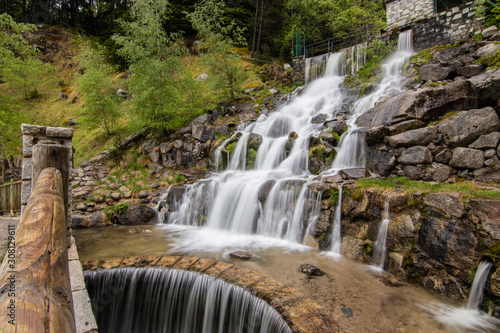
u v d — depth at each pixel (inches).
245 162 428.1
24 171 164.9
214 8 617.6
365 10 830.5
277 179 312.7
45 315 40.9
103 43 1175.0
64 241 67.1
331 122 405.4
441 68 362.9
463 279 165.9
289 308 151.3
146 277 205.6
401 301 164.6
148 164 515.8
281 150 391.9
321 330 134.2
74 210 396.8
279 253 240.7
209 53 615.5
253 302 163.8
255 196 313.3
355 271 203.3
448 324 144.5
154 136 578.6
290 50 954.1
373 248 217.5
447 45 432.1
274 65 844.0
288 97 602.2
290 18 906.1
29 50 506.0
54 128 174.9
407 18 556.4
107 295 203.0
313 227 259.4
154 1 552.4
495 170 217.6
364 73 521.0
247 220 313.4
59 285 50.4
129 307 203.0
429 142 259.3
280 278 190.2
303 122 463.2
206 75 820.0
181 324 192.9
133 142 583.5
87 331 116.3
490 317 150.4
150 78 518.9
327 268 208.5
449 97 276.2
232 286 177.9
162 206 403.2
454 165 240.4
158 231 334.0
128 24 544.7
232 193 339.6
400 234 203.2
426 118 283.3
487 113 230.1
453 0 840.3
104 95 628.4
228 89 635.5
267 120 502.0
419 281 184.2
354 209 237.6
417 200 200.8
